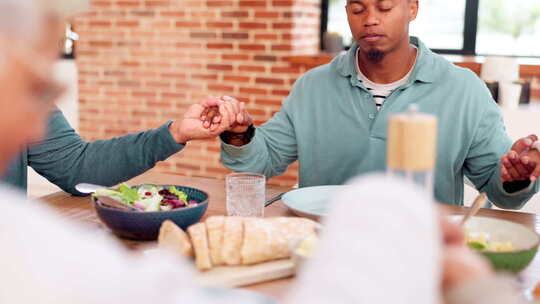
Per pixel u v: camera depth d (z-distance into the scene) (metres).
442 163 1.82
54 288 0.47
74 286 0.48
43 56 0.50
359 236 0.47
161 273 0.52
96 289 0.49
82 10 0.52
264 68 4.06
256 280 1.02
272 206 1.51
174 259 0.55
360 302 0.46
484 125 1.80
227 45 4.13
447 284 0.57
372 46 1.78
